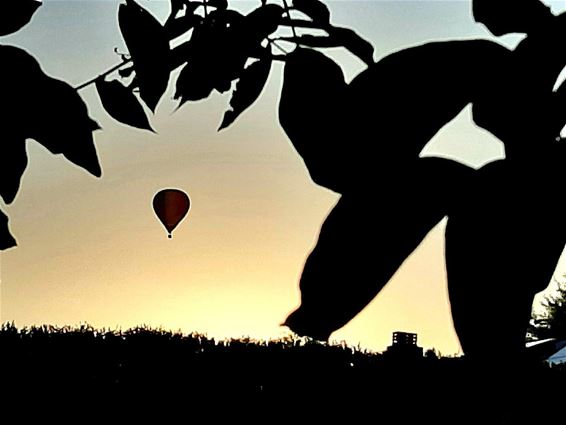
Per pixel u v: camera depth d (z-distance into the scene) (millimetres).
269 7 1072
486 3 679
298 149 654
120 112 1174
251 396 7406
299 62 762
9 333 8031
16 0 1090
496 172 577
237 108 1069
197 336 8117
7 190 1040
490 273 547
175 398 7797
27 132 1036
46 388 7867
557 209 565
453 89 603
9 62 1026
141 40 1150
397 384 5590
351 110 605
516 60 617
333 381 6766
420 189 566
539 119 604
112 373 7918
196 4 1227
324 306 528
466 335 538
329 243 546
